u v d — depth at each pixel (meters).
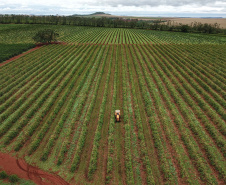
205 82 40.47
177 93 35.31
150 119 26.78
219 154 20.83
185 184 17.39
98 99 33.06
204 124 25.91
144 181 17.81
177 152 20.73
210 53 61.06
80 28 139.50
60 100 31.59
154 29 145.25
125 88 36.25
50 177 18.25
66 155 20.84
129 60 55.22
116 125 26.09
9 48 68.50
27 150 21.59
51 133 24.42
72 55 61.88
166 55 58.53
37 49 69.94
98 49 67.56
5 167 19.31
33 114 28.66
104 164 19.81
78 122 26.67
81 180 17.95
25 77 42.19
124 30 137.50
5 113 28.12
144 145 21.70
